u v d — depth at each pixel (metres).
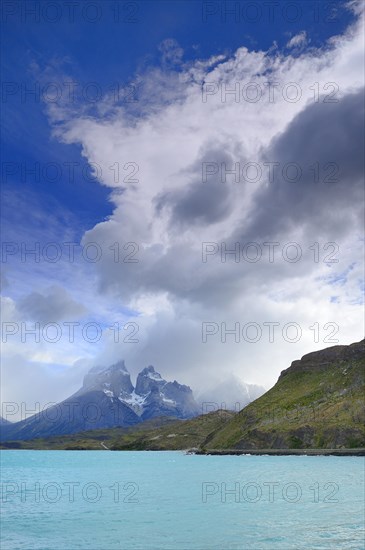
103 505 77.38
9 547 46.66
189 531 53.41
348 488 94.44
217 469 161.00
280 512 65.06
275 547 44.62
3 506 77.12
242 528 54.38
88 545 47.19
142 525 57.91
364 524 55.31
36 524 59.72
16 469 193.62
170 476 140.88
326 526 54.34
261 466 166.25
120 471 170.75
